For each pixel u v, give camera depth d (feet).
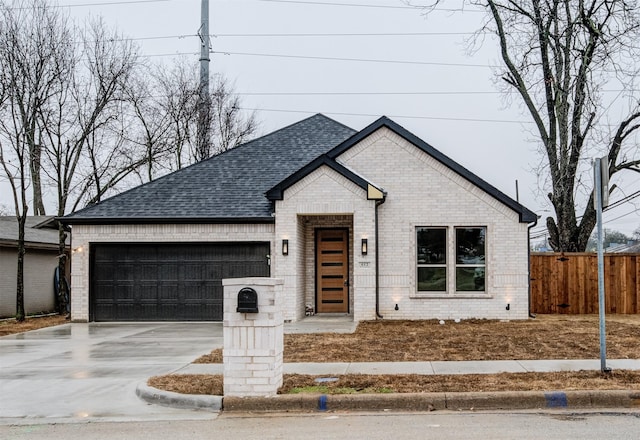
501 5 70.49
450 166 55.21
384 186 55.93
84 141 81.46
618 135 66.03
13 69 65.62
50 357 38.93
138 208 59.93
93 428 23.13
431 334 44.52
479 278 55.11
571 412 24.22
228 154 68.33
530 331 45.42
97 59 77.71
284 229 55.21
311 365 32.96
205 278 58.75
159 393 26.96
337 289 60.75
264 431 22.13
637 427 21.70
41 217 91.81
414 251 55.21
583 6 63.36
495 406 25.20
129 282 59.36
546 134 70.38
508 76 72.64
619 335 42.47
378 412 24.97
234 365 26.32
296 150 68.33
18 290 64.64
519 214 54.54
